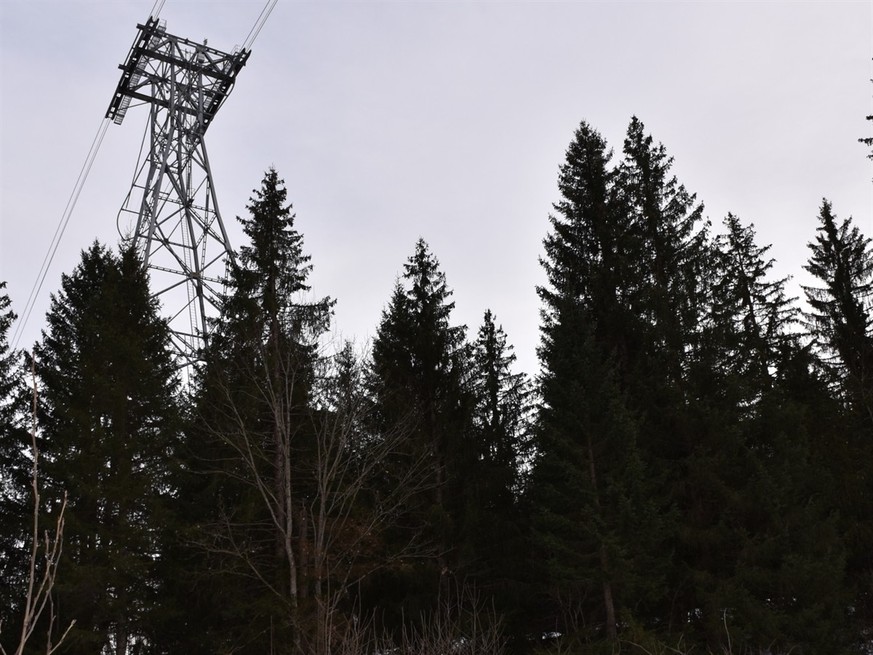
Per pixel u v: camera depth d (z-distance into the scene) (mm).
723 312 21672
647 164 26078
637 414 20969
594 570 16453
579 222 25938
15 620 18672
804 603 16250
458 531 20047
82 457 17609
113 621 17453
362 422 20344
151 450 19469
